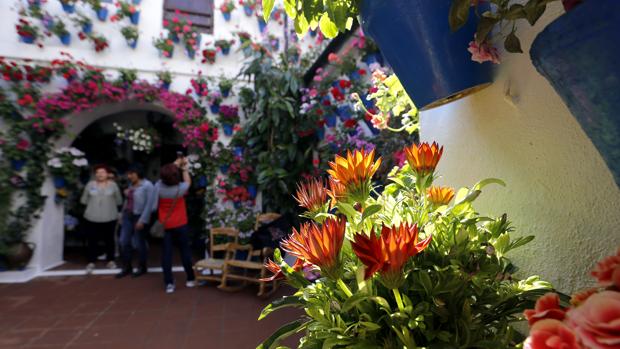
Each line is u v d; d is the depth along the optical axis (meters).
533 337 0.39
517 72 0.80
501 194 0.87
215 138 4.84
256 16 5.07
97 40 4.47
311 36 4.96
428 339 0.59
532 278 0.70
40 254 4.52
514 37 0.67
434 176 0.89
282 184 4.49
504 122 0.85
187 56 4.90
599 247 0.63
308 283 0.75
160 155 6.75
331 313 0.68
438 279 0.63
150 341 2.71
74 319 3.12
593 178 0.64
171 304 3.50
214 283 4.23
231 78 5.01
